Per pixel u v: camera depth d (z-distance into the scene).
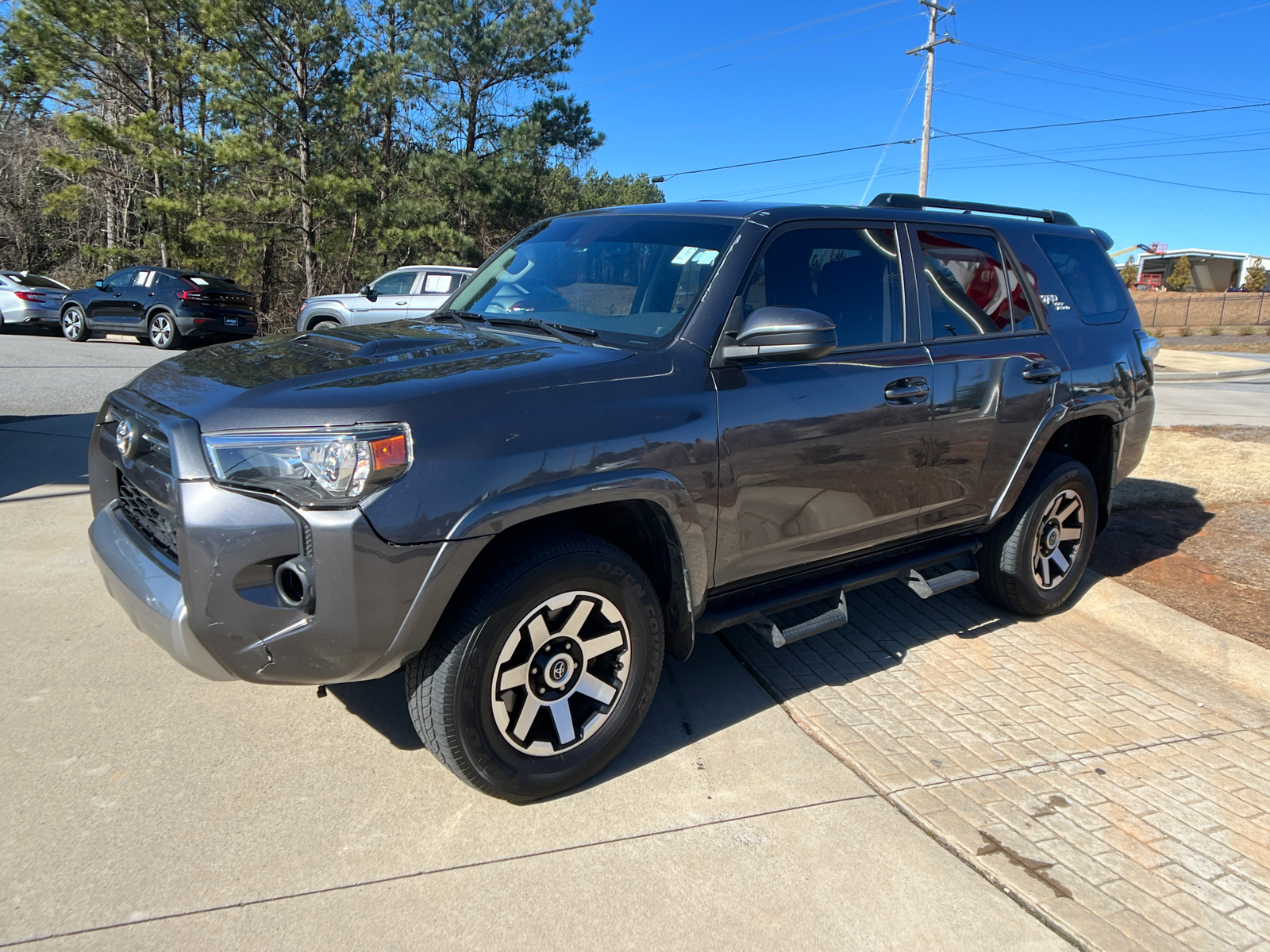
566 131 28.67
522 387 2.59
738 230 3.27
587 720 2.87
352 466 2.27
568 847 2.57
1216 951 2.31
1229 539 5.85
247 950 2.12
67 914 2.19
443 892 2.36
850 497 3.41
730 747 3.19
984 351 3.90
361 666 2.39
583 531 2.86
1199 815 2.92
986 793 2.97
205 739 3.01
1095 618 4.65
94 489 3.18
